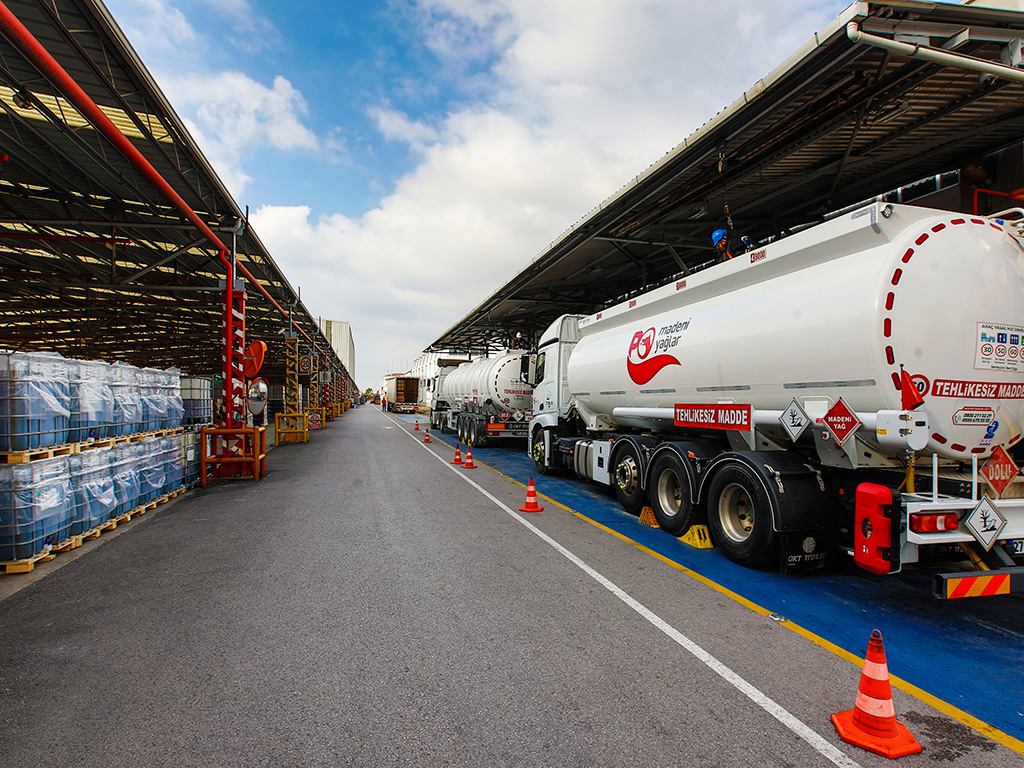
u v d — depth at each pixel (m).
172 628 3.92
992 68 4.93
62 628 3.91
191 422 10.43
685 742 2.62
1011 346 4.43
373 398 132.00
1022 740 2.68
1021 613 4.35
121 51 5.91
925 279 4.24
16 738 2.62
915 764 2.47
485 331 27.03
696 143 7.07
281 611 4.24
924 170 8.10
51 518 5.61
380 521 7.37
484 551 5.94
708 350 6.13
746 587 4.86
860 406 4.44
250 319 24.11
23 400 5.23
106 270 16.59
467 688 3.11
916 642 3.80
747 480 5.35
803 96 6.17
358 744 2.59
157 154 8.55
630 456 7.99
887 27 4.88
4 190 10.28
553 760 2.47
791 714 2.88
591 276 15.66
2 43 5.85
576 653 3.56
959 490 4.27
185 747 2.56
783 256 5.34
